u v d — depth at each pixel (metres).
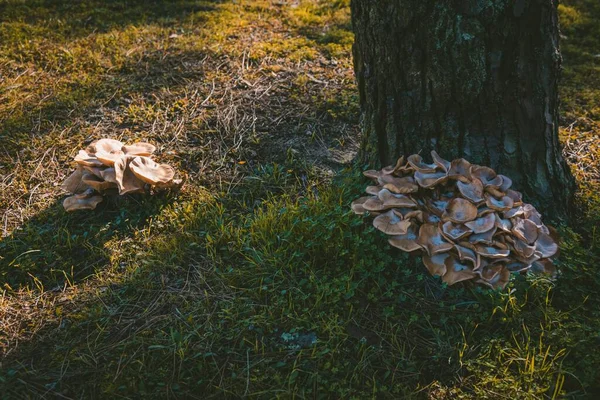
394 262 1.45
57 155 1.83
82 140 1.88
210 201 1.67
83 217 1.63
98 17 2.57
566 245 1.45
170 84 2.13
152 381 1.23
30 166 1.78
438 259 1.37
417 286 1.41
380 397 1.21
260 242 1.52
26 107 2.00
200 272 1.47
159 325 1.35
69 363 1.27
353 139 1.92
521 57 1.42
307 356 1.27
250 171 1.79
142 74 2.18
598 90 2.18
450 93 1.45
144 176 1.61
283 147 1.88
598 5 2.77
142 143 1.72
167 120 1.97
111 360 1.27
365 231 1.46
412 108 1.49
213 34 2.46
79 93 2.06
